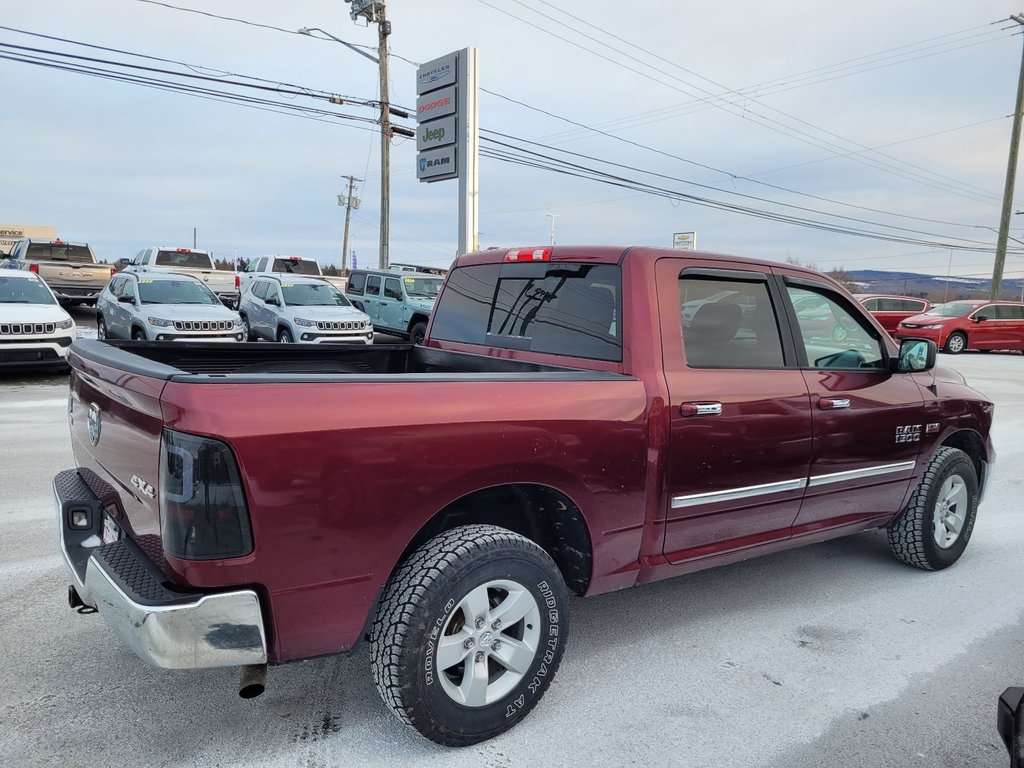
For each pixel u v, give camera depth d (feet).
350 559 7.61
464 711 8.45
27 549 14.69
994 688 10.57
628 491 9.77
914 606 13.37
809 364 12.32
